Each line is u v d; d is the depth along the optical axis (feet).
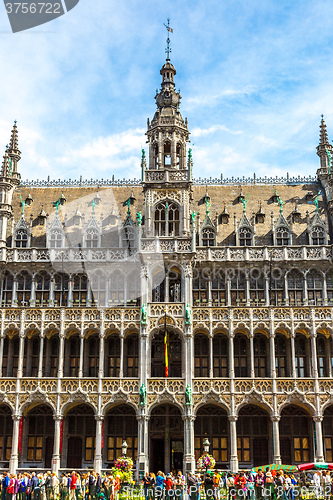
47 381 159.84
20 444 159.02
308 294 170.71
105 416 164.04
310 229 177.68
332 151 201.26
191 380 157.28
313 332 160.56
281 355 168.04
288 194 195.83
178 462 164.14
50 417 166.81
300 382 156.66
